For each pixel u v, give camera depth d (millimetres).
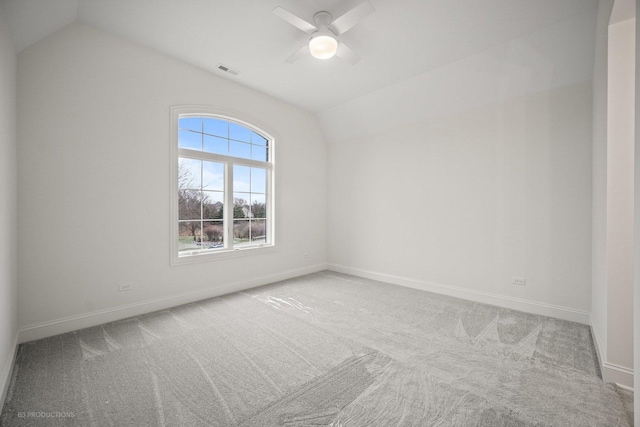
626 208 1841
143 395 1703
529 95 3133
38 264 2396
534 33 2701
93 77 2680
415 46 2951
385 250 4496
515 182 3242
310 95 4262
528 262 3154
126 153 2889
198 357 2139
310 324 2762
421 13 2439
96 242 2707
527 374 1929
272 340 2422
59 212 2504
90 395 1697
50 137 2451
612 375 1830
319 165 5199
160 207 3141
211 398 1679
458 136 3697
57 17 2316
